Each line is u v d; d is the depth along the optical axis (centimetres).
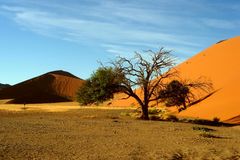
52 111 6231
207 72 8225
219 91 5791
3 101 13975
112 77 4662
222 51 8969
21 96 15262
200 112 5147
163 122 3962
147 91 4616
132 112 5703
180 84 4856
